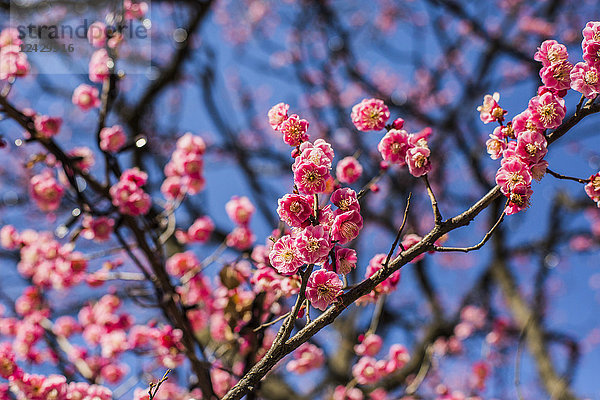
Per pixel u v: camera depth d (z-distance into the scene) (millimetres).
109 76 3320
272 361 1801
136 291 3422
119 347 3818
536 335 6395
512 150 1831
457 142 7242
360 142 7254
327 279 1764
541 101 1836
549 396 5922
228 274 3023
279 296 2865
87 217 3287
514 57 7023
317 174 1749
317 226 1682
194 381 3264
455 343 6703
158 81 5723
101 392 2689
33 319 4246
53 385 2672
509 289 6938
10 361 2693
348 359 5848
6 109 3021
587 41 1865
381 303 3715
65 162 3027
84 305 4801
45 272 3723
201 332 4477
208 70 6293
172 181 3646
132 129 5602
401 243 2256
